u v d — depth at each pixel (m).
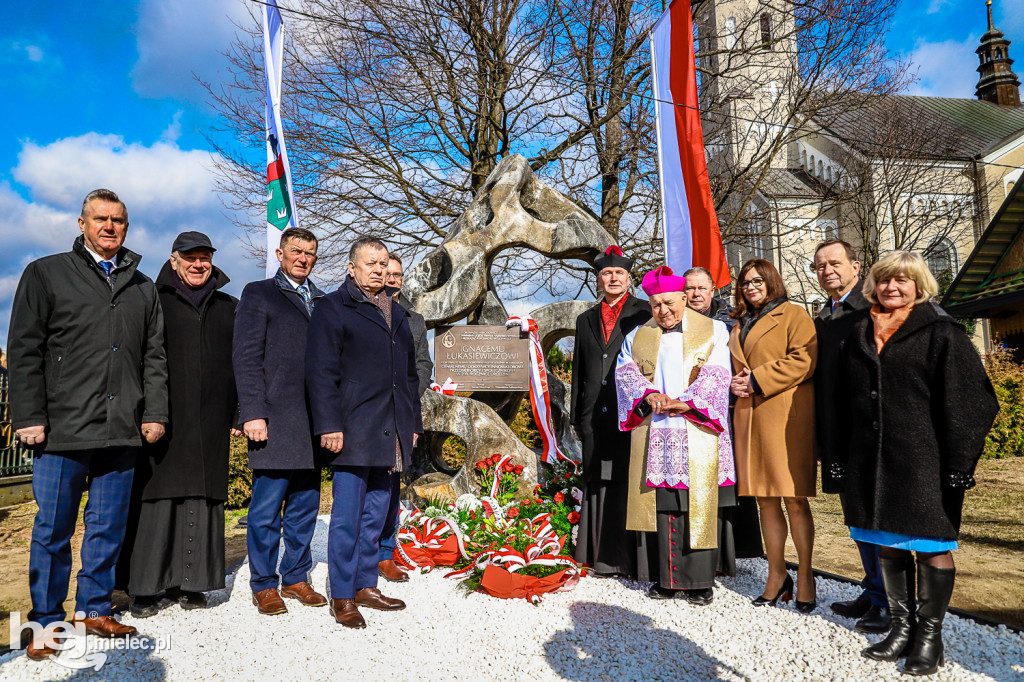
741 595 3.94
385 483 3.83
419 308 6.20
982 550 5.52
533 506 5.05
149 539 3.58
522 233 6.53
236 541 6.29
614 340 4.57
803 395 3.55
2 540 6.57
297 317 3.80
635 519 3.84
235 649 3.20
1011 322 15.43
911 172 18.84
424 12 12.02
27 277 3.17
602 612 3.66
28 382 3.10
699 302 4.47
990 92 36.66
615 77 12.48
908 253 2.95
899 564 2.96
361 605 3.74
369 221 13.34
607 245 6.70
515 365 6.07
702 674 2.89
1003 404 11.45
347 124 12.64
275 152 6.85
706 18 13.58
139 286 3.47
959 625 3.36
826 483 3.26
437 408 5.86
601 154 12.54
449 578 4.29
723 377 3.77
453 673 2.93
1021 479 8.92
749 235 13.41
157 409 3.46
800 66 13.14
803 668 2.90
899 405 2.86
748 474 3.65
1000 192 26.08
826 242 3.77
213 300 3.85
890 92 13.92
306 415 3.71
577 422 4.68
